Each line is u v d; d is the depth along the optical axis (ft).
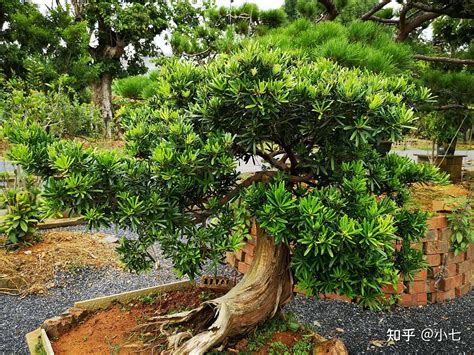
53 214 5.00
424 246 11.26
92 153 5.08
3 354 8.64
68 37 32.14
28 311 10.75
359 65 8.80
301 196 6.09
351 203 5.41
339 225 4.85
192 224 5.84
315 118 5.22
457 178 21.30
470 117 19.07
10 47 32.40
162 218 5.36
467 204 11.64
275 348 6.79
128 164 5.42
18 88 19.99
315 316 10.50
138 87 13.85
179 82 6.12
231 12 16.83
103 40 42.39
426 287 11.38
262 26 16.76
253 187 5.69
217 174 5.21
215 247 5.80
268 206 5.15
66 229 17.24
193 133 5.18
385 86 5.95
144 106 7.57
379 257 5.16
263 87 4.71
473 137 40.24
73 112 19.67
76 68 32.96
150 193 5.26
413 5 14.40
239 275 12.51
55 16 33.68
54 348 6.91
